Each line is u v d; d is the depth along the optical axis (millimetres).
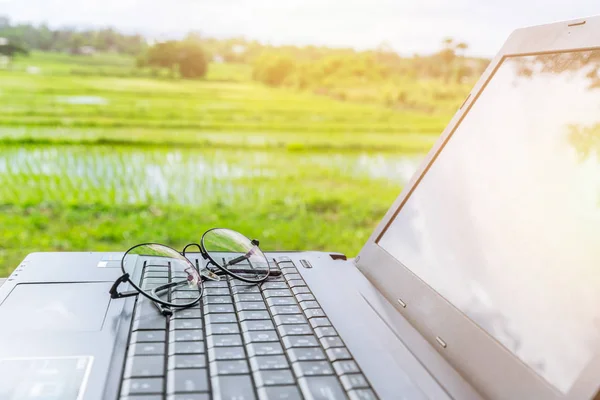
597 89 516
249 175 2074
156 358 488
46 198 1873
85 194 1909
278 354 509
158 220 1864
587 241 451
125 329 545
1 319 553
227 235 777
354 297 666
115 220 1842
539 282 478
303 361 497
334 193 2080
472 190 622
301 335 548
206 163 2053
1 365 467
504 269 522
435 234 649
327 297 656
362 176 2133
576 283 442
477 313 525
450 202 652
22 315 564
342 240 1883
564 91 556
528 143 568
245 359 498
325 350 521
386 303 655
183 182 2023
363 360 509
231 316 586
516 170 567
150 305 596
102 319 564
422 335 574
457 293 564
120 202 1919
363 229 1951
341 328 573
